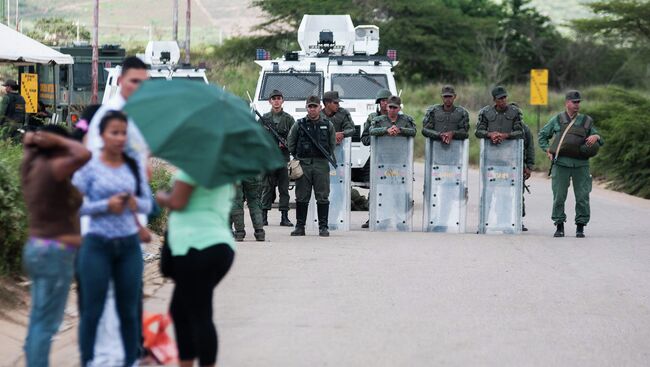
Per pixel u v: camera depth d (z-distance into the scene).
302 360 26.11
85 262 22.56
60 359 26.22
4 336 28.39
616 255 44.88
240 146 21.88
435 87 178.38
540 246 47.66
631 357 27.02
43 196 22.05
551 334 29.44
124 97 24.39
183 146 21.48
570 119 51.16
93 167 22.58
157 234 47.38
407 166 54.09
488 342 28.33
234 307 32.53
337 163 54.22
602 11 126.19
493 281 37.62
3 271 31.89
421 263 41.56
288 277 37.88
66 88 105.00
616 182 89.81
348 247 46.12
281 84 68.00
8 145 40.47
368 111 66.56
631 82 163.88
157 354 25.77
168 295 34.25
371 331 29.38
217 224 22.70
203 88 22.34
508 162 53.09
